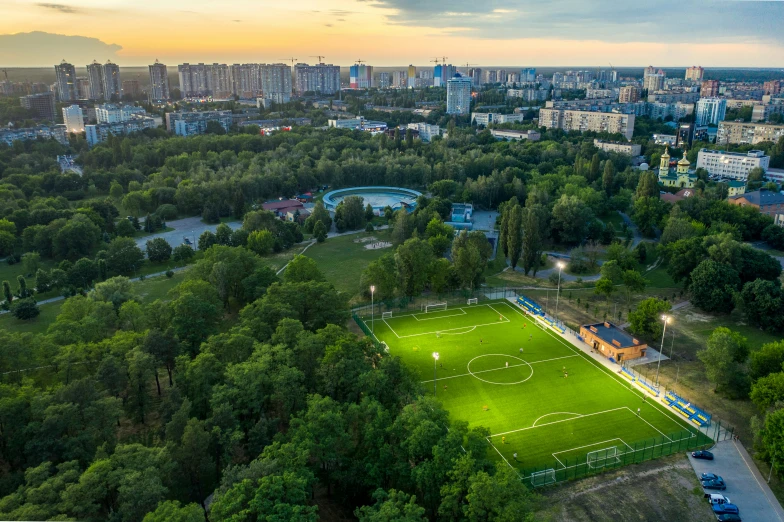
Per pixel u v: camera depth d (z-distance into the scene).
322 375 117.19
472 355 157.25
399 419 99.25
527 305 190.00
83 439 95.00
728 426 122.44
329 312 154.75
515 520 78.88
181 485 96.31
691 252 196.25
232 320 172.62
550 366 150.88
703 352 135.00
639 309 164.50
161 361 125.19
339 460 96.50
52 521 72.25
